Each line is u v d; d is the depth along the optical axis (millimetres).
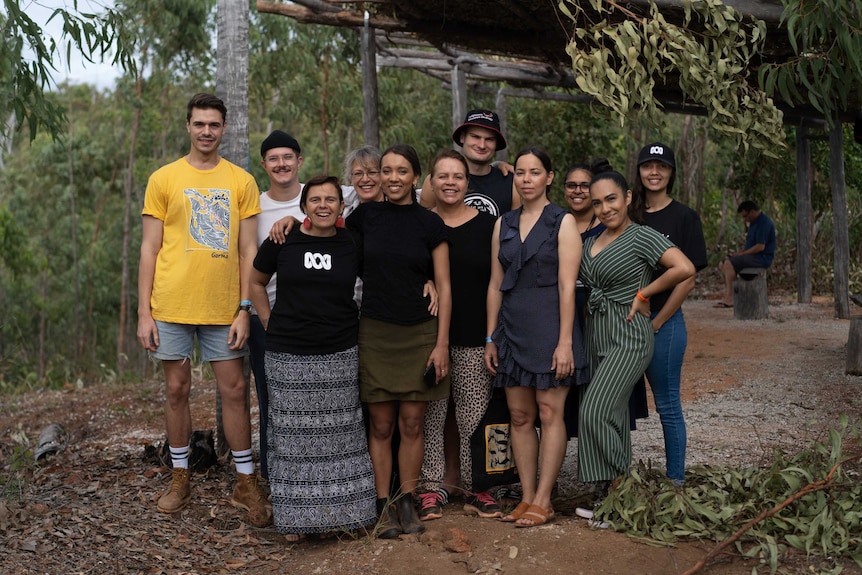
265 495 5047
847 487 4152
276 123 25641
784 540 3920
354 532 4406
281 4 8477
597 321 4320
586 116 17578
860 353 7738
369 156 4621
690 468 4789
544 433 4340
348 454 4305
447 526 4301
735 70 4832
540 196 4328
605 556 3867
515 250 4281
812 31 4805
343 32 16453
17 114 5301
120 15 5629
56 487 5219
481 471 4477
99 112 30562
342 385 4285
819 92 5059
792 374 8023
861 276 16422
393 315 4258
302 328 4242
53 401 9492
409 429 4395
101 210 28438
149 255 4602
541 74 11961
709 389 7617
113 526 4539
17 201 27297
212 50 20750
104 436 7371
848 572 3613
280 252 4305
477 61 11883
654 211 4539
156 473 5508
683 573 3676
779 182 17656
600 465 4238
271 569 4160
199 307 4598
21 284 25812
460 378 4488
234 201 4680
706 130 18219
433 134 20234
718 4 4809
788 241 17953
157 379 11336
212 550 4387
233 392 4789
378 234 4297
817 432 5984
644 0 5254
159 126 24000
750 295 11898
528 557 3893
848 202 17891
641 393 4672
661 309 4348
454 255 4418
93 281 27031
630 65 4539
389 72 18797
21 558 4051
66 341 27266
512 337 4285
